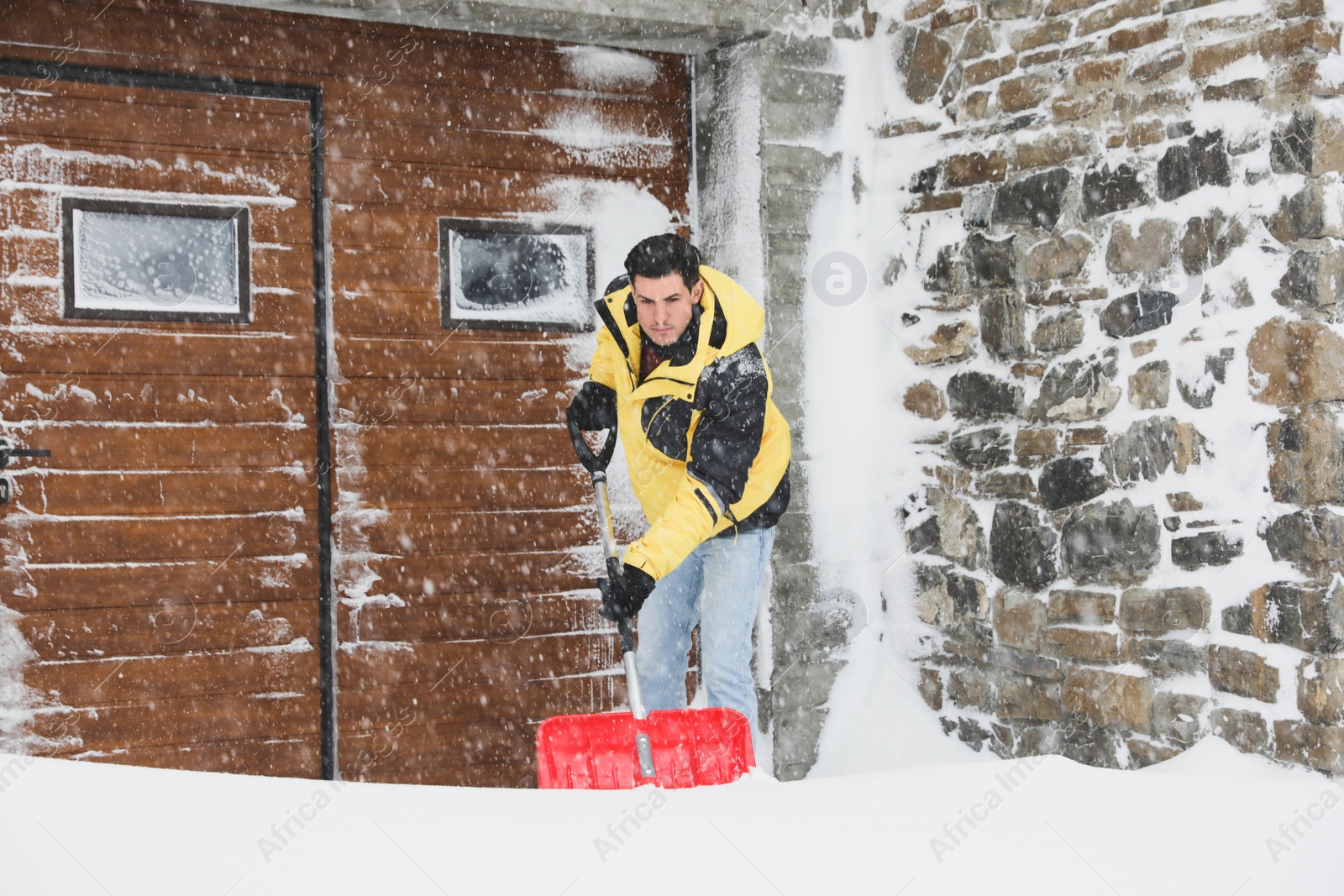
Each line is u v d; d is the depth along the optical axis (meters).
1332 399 2.68
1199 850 1.54
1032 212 3.38
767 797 1.74
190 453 3.24
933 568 3.69
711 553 2.72
